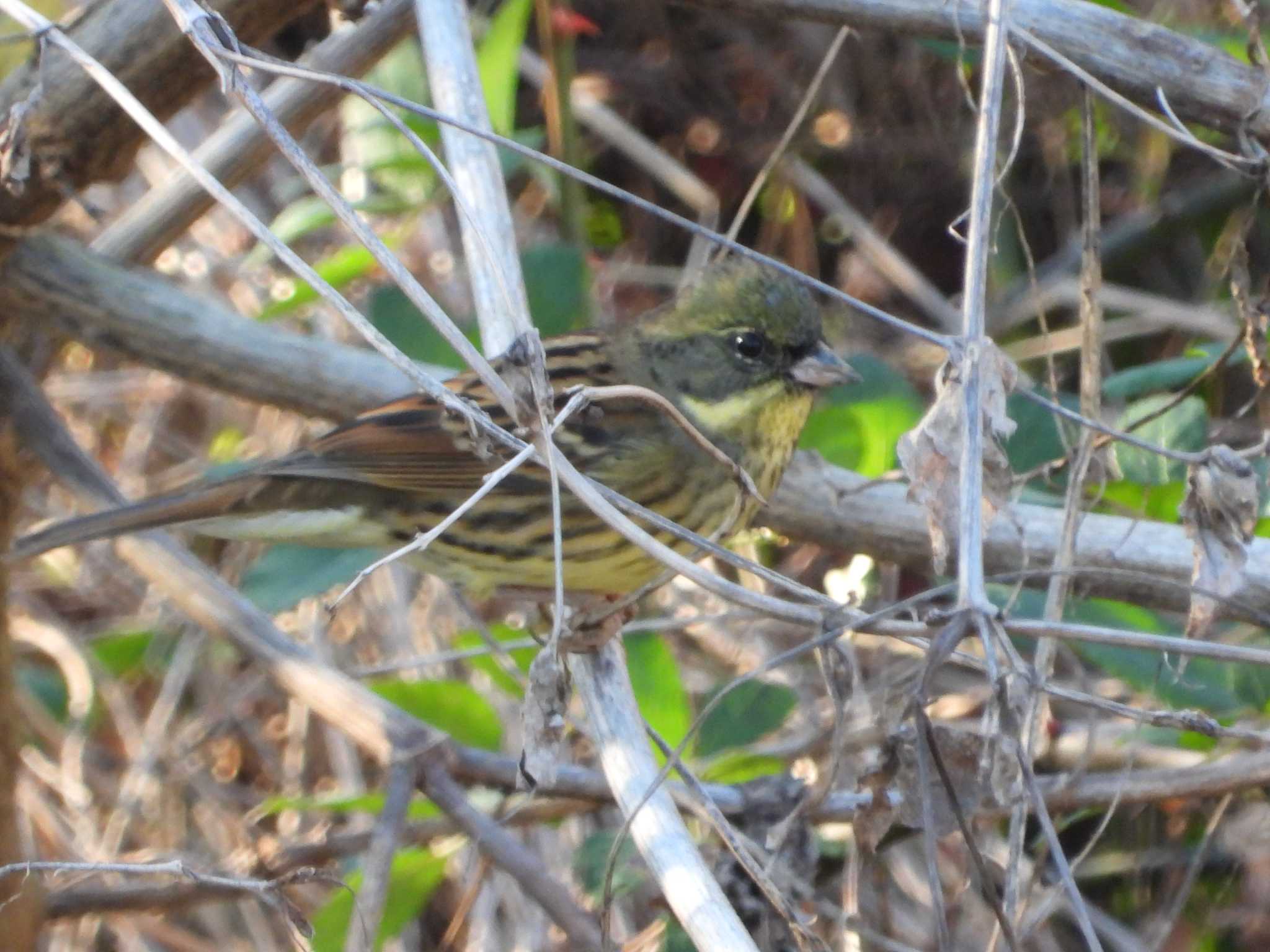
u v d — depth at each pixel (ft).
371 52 27.86
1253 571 23.98
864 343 39.81
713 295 28.32
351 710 23.58
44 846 34.55
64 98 23.57
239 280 39.65
